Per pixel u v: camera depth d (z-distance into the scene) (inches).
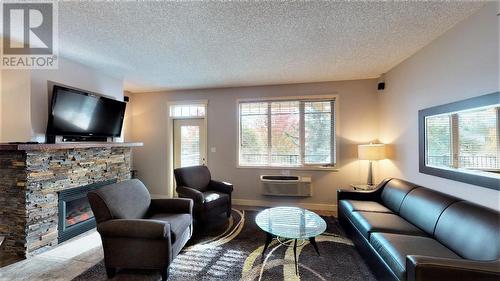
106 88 147.6
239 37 99.0
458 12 81.1
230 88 186.7
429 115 104.7
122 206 92.7
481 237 64.8
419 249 72.9
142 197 106.9
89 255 100.8
